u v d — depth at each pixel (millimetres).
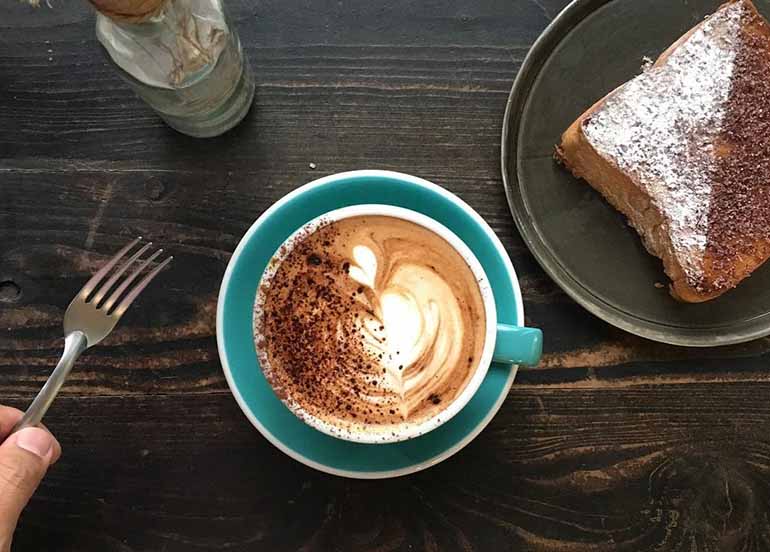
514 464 481
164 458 479
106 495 478
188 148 483
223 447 479
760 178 463
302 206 445
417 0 484
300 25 484
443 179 484
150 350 479
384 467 441
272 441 441
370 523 480
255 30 484
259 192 483
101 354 479
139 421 479
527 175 479
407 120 485
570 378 482
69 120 482
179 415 479
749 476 481
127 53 412
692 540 480
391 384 425
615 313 474
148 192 482
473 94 485
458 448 439
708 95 464
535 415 482
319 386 425
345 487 482
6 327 480
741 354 483
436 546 479
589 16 474
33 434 411
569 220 479
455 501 480
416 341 427
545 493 480
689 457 482
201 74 428
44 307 481
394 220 431
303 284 429
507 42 486
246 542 478
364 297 429
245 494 479
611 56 479
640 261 479
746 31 467
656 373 482
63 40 482
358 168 484
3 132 482
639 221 475
